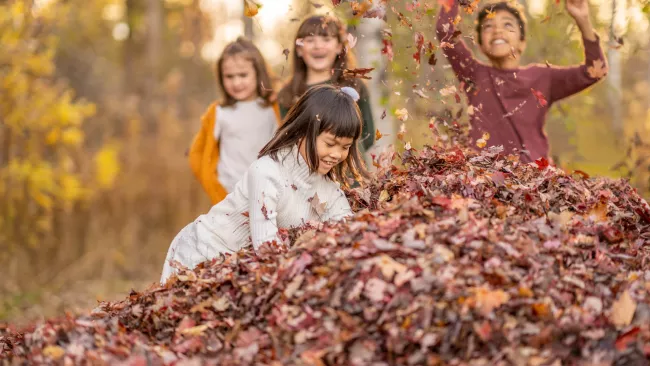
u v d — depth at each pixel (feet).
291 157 10.94
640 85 25.58
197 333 9.06
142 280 29.84
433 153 11.78
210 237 11.40
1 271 27.68
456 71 14.44
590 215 10.27
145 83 54.19
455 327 7.88
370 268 8.53
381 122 19.92
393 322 8.05
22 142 27.61
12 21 26.30
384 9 12.51
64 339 9.43
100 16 55.16
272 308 8.88
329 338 8.11
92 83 55.67
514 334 7.84
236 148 16.67
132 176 33.24
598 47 14.03
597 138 23.53
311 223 10.74
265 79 16.60
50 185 27.73
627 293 8.34
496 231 9.25
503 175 10.87
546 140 14.65
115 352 8.80
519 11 14.42
